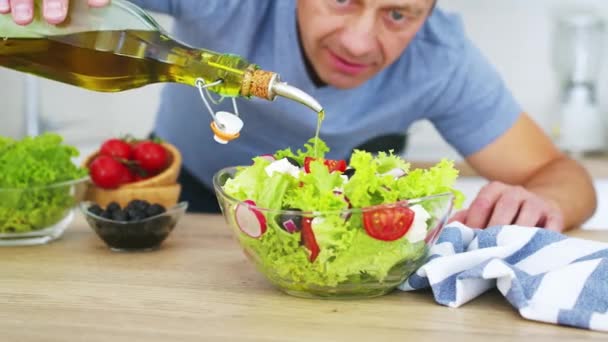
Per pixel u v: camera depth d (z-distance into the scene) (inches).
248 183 37.8
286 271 36.6
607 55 94.5
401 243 36.2
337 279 36.4
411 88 60.9
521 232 40.1
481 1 96.2
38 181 46.8
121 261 43.8
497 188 46.3
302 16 52.0
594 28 91.4
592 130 90.9
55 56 42.1
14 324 34.8
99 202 53.5
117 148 57.1
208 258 44.3
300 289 37.5
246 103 59.3
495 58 97.0
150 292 38.7
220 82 37.9
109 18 41.2
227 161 65.0
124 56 40.6
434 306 36.9
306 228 35.4
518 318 35.4
